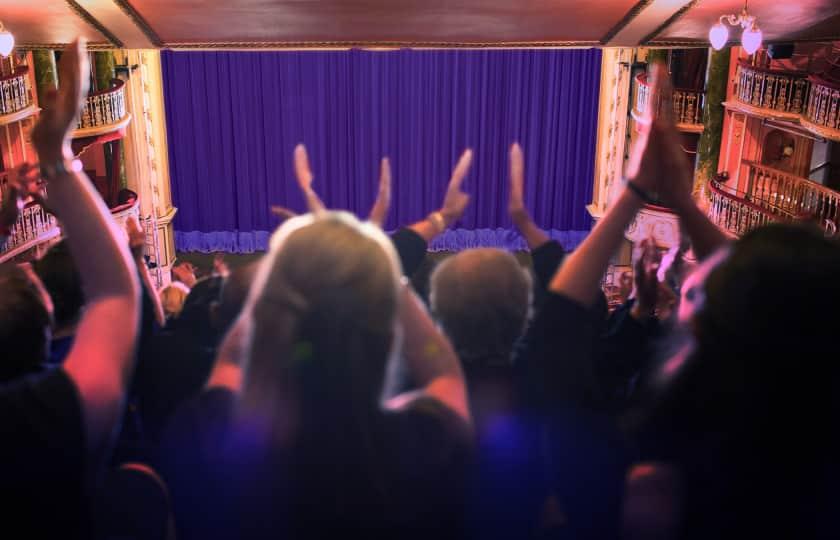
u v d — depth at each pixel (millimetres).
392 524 1156
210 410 1415
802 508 1021
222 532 1191
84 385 1167
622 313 2543
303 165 1829
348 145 23969
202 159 23609
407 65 23344
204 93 23109
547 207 24609
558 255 2117
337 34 10727
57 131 1362
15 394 1128
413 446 1210
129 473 1678
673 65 20531
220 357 1507
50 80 15789
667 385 1140
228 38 10836
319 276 1100
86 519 1182
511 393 1618
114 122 18047
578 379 1421
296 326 1088
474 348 1646
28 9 9344
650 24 9953
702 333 1079
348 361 1090
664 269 3500
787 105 14547
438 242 24781
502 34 10727
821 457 1016
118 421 1215
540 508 1558
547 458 1431
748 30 8242
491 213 24766
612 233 1521
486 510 1549
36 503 1108
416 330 1390
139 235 2482
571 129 23922
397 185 24297
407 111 23719
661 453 1140
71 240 1354
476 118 23812
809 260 1018
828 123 13000
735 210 16156
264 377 1100
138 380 2123
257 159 23828
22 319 1415
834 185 16797
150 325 2174
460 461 1246
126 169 20719
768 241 1062
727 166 17781
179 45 11000
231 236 24422
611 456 1370
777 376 1012
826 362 996
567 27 10430
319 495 1130
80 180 1394
